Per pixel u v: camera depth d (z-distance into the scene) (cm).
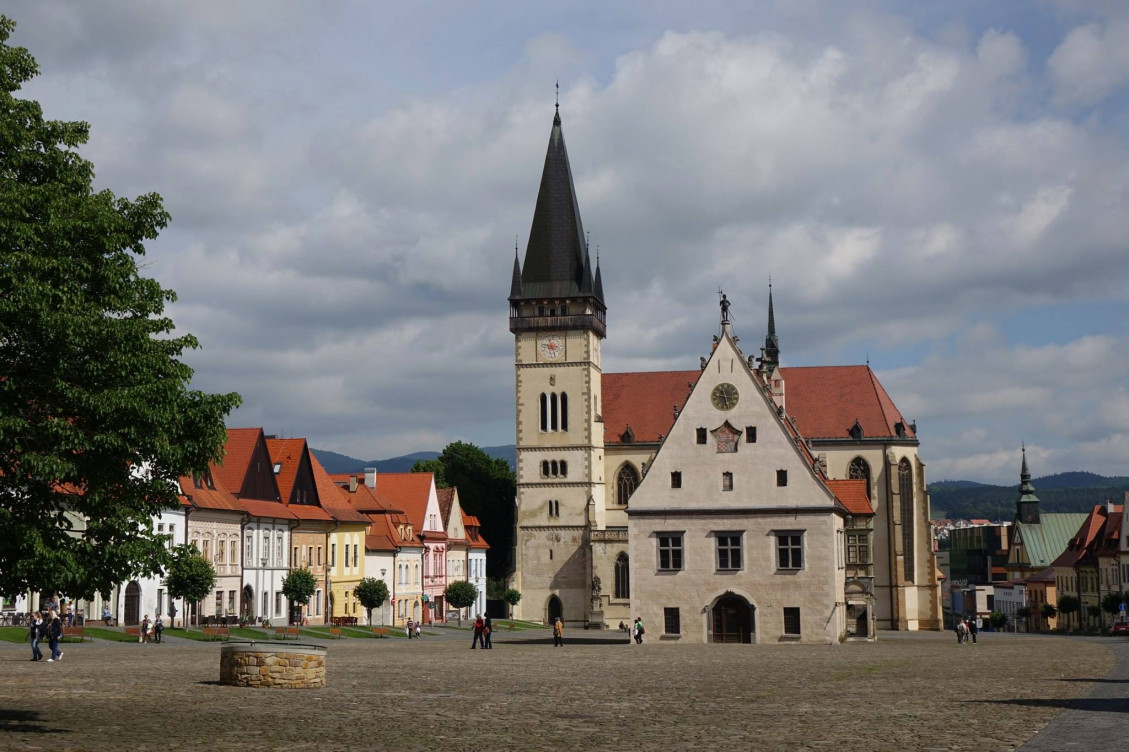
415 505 16175
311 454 13475
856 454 15550
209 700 3716
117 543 3070
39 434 2934
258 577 11812
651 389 16512
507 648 8562
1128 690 4200
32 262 2844
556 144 16212
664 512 9962
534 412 15688
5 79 3162
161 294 3262
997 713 3325
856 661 6631
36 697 3766
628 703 3769
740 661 6619
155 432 3016
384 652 7669
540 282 15812
